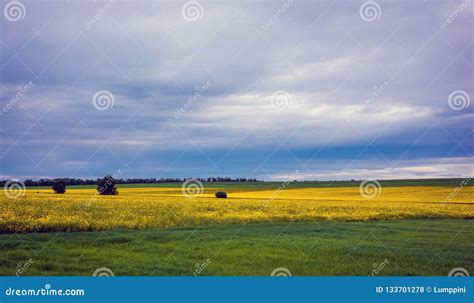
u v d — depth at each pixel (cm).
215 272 1021
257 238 1316
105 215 1708
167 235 1351
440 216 1741
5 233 1400
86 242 1261
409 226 1529
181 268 1037
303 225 1570
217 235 1357
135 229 1492
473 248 1205
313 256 1124
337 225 1566
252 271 1027
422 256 1130
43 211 1747
